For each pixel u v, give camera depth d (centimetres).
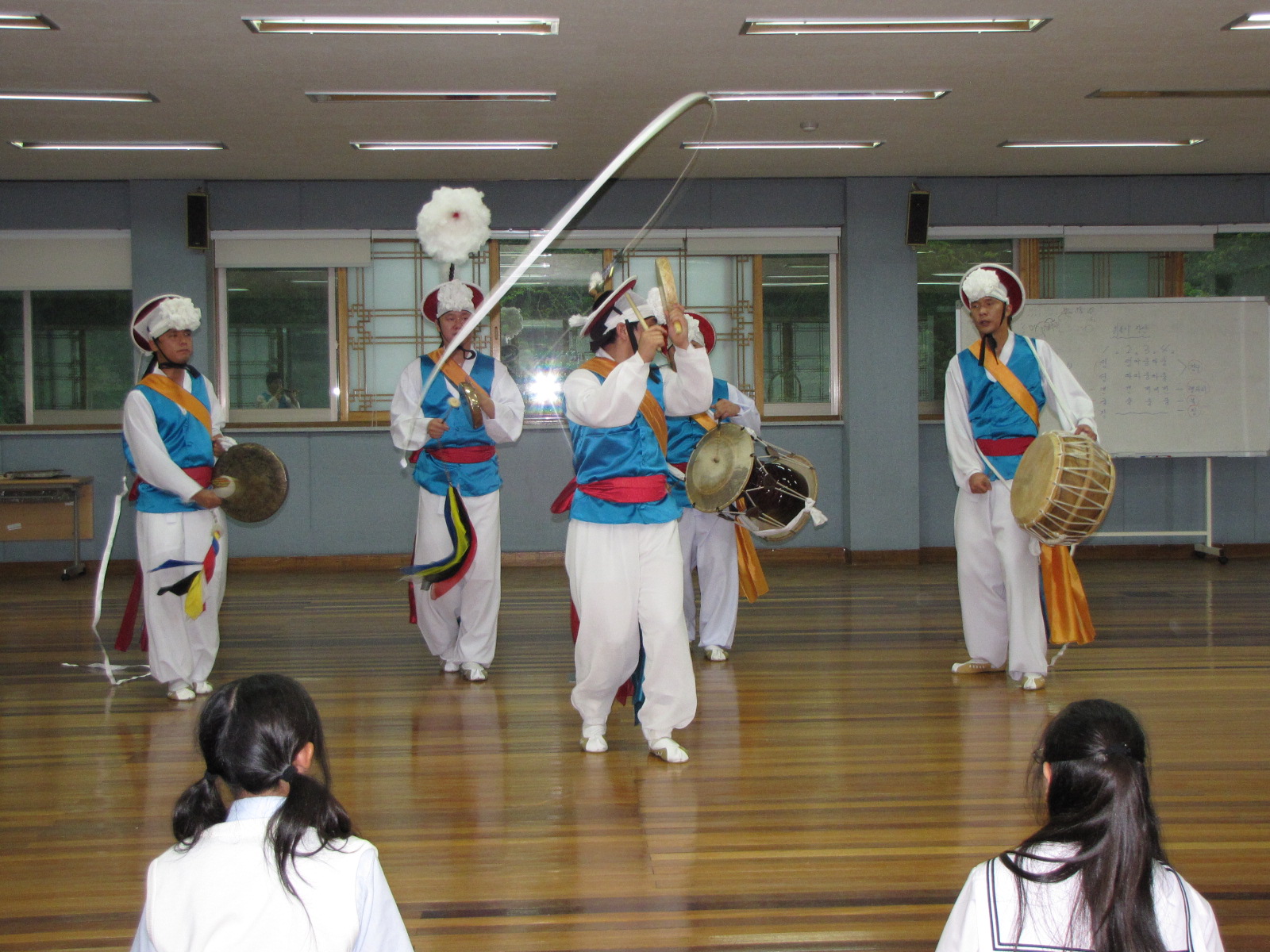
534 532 784
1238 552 809
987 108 612
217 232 775
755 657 477
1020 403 418
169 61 518
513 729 371
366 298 791
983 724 369
